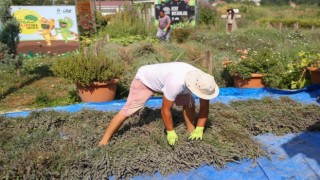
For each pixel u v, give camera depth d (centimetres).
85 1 1529
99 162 391
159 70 411
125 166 395
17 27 888
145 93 426
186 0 1692
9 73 922
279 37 1449
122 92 743
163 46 1081
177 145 426
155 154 414
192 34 1514
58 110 604
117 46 1016
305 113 551
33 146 443
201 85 387
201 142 432
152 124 495
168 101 397
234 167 410
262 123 517
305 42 1353
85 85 657
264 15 3228
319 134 503
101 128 501
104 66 668
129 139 454
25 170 373
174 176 395
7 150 433
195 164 408
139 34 1516
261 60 750
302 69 762
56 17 1255
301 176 389
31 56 1248
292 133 509
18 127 516
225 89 747
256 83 756
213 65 871
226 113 544
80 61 658
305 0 5691
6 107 682
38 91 788
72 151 423
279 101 627
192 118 459
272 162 419
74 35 1288
